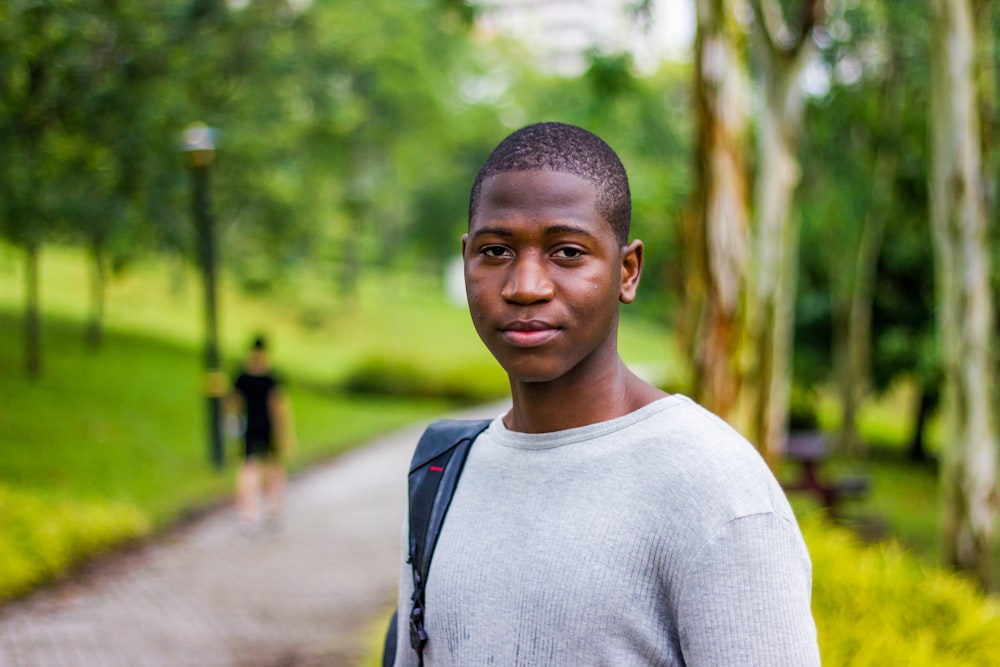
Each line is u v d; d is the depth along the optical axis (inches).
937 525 416.2
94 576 260.8
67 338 701.3
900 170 488.1
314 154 815.7
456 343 1144.8
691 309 201.9
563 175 43.4
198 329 878.4
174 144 563.8
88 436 451.5
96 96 501.7
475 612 44.3
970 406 239.8
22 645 204.2
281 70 677.9
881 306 598.2
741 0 195.6
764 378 204.7
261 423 322.3
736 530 39.3
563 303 42.9
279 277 816.3
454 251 1553.9
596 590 40.9
